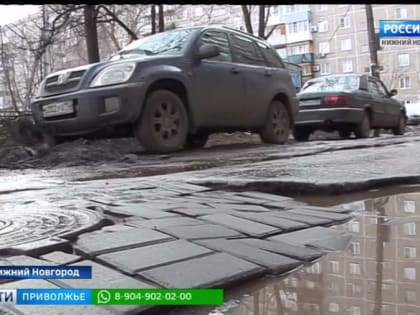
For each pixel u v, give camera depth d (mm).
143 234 2340
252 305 1702
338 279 1908
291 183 3783
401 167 4664
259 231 2525
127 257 2010
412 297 1714
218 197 3479
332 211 3078
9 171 5930
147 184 4094
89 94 6445
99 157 6918
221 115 7691
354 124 10844
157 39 7672
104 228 2471
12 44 16984
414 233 2543
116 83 6406
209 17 20234
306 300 1724
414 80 54625
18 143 8375
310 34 55062
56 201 3348
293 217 2867
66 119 6688
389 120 12453
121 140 8031
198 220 2689
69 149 7215
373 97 11547
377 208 3188
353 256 2184
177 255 2057
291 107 9234
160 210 2928
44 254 2074
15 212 2930
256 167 5062
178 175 4648
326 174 4219
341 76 11617
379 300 1694
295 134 11180
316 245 2338
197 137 8711
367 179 3898
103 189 3908
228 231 2482
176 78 6871
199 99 7258
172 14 19125
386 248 2291
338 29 55094
